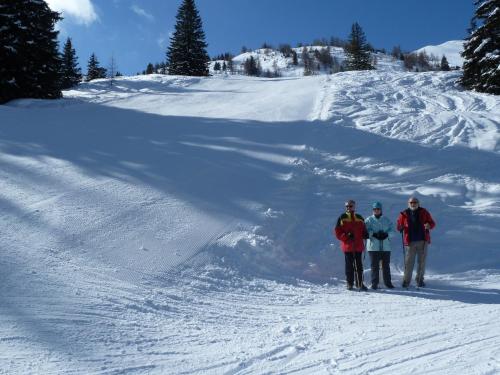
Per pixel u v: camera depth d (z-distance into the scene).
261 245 8.59
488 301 6.88
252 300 6.65
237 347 4.79
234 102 21.25
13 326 4.80
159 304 5.95
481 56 24.39
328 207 10.48
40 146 13.02
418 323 5.66
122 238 7.94
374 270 7.92
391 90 22.03
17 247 6.98
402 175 12.02
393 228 8.10
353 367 4.23
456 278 8.44
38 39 23.59
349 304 6.75
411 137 14.42
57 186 10.01
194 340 4.96
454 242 9.48
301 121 16.36
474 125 15.30
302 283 7.81
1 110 17.75
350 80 25.80
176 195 10.12
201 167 11.92
